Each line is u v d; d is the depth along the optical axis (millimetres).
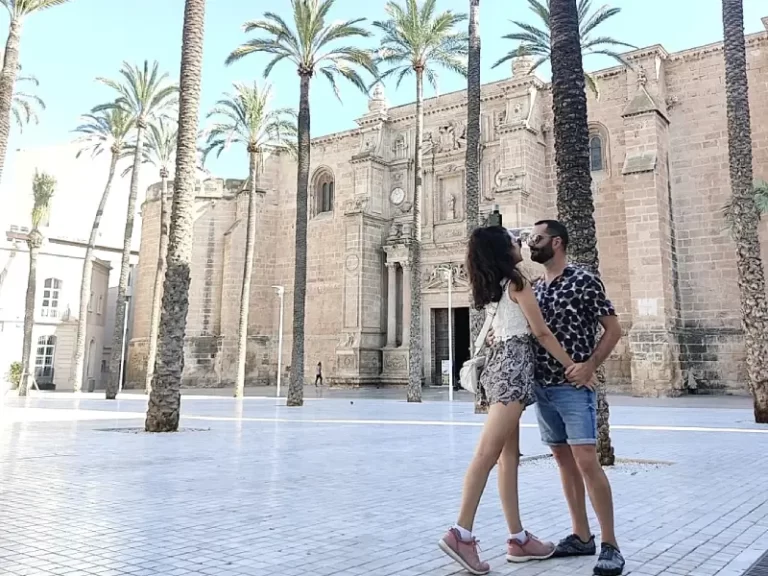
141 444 11688
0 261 45562
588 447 4258
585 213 9969
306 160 26203
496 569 4203
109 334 56031
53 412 20672
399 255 40688
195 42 15812
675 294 31328
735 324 30344
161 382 14375
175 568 4094
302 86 26594
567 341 4449
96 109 35688
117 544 4703
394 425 16203
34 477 7871
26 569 4051
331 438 12953
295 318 25391
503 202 34531
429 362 39375
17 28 23016
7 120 22531
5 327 29578
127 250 33469
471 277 4492
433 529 5238
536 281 4824
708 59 32375
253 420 17859
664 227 30781
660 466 9055
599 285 4473
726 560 4344
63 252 48531
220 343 44406
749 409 21438
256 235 46219
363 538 4930
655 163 30500
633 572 4086
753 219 17062
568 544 4566
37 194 39062
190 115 15484
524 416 18438
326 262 44688
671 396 28734
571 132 10156
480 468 4160
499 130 35969
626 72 33969
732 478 7996
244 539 4875
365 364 40062
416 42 28781
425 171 41406
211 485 7367
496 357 4359
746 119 17406
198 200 46531
